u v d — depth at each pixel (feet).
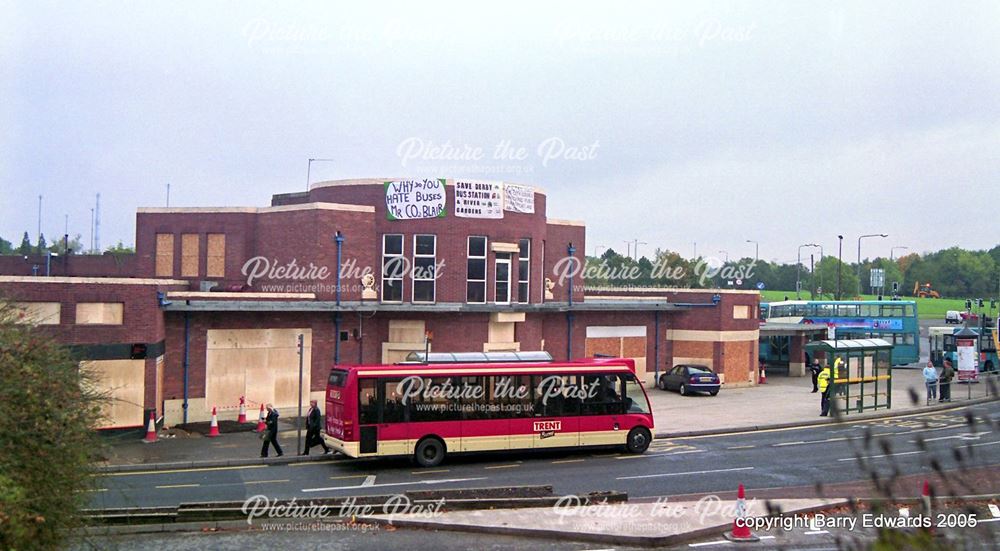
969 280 435.94
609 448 89.81
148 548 49.57
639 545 51.29
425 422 78.79
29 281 86.02
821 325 173.78
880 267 455.63
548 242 139.33
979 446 86.43
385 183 117.19
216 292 111.65
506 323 121.29
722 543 51.80
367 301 115.03
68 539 35.68
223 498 63.36
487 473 75.15
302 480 71.56
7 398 32.89
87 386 39.06
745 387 151.53
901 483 60.59
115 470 75.36
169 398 100.07
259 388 106.01
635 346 147.64
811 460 80.12
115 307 90.38
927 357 227.20
